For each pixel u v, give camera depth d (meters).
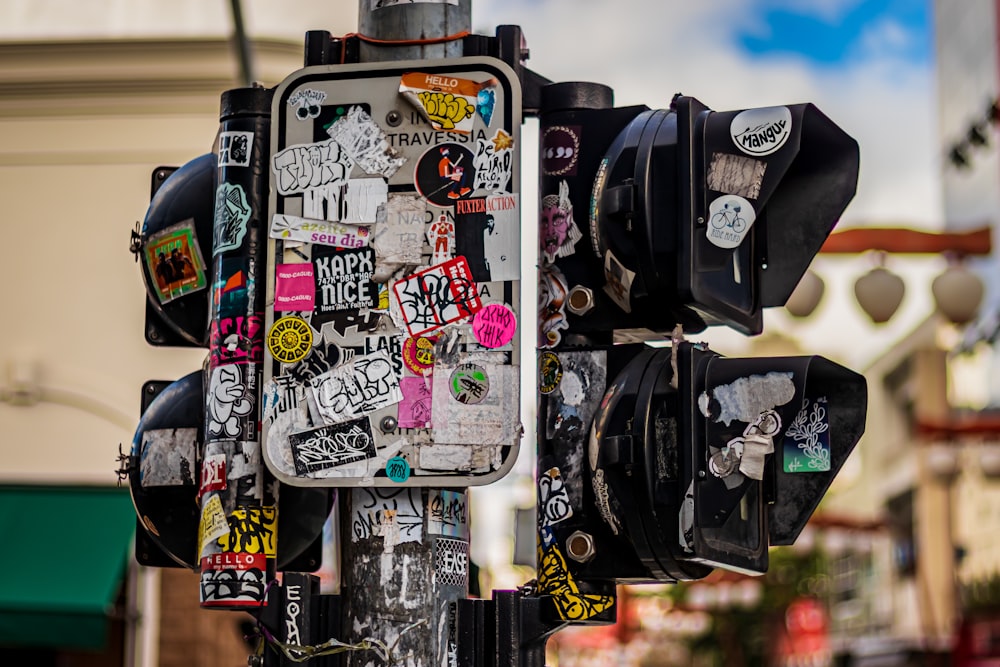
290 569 3.92
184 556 3.99
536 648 3.73
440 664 3.74
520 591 3.91
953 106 40.47
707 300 3.71
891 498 44.38
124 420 15.12
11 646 14.75
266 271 3.86
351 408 3.71
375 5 4.08
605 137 3.94
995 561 36.62
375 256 3.76
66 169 15.51
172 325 4.19
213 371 3.87
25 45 15.33
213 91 15.49
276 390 3.75
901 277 12.68
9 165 15.49
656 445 3.60
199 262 4.16
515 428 3.66
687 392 3.53
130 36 15.34
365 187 3.80
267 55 15.53
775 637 36.66
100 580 14.03
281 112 3.86
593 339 3.89
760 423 3.54
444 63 3.82
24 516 14.66
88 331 15.30
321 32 4.04
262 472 3.81
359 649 3.72
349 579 3.79
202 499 3.83
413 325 3.72
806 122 3.86
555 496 3.77
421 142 3.80
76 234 15.43
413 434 3.68
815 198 4.04
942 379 43.62
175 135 15.50
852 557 47.28
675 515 3.56
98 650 15.28
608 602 3.75
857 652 43.53
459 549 3.87
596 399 3.79
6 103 15.45
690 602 34.62
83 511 14.73
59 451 15.06
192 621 15.05
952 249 12.77
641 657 37.94
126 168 15.50
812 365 3.67
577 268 3.89
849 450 3.83
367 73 3.84
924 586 39.75
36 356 15.22
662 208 3.73
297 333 3.76
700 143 3.73
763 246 4.02
